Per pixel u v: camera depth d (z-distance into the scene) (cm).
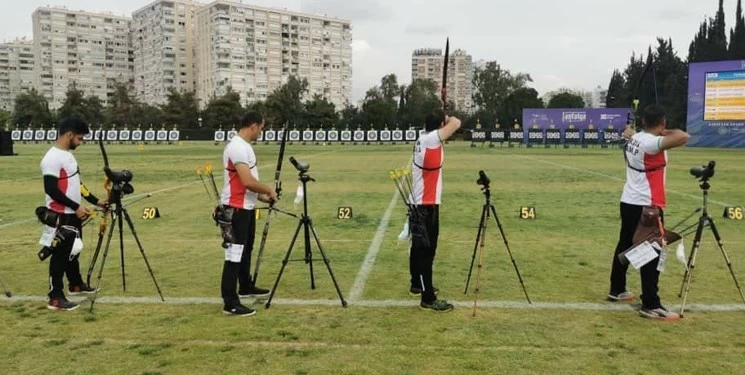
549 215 975
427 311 472
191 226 882
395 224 896
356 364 368
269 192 475
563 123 4203
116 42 11569
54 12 10875
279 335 420
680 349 391
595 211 1019
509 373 354
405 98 7925
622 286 499
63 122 488
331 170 1930
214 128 6606
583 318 455
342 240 772
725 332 423
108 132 4972
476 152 3247
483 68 8788
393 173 481
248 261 518
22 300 509
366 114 7044
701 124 3638
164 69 10419
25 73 12069
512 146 4212
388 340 409
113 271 611
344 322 448
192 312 474
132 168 1995
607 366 364
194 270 614
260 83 10150
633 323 444
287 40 10406
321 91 11038
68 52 11094
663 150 452
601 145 4044
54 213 477
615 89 6694
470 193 1295
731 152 3102
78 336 419
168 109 6975
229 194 469
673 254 672
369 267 624
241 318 458
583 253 688
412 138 4775
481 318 455
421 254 477
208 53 9981
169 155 2856
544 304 491
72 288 529
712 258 654
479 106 8612
